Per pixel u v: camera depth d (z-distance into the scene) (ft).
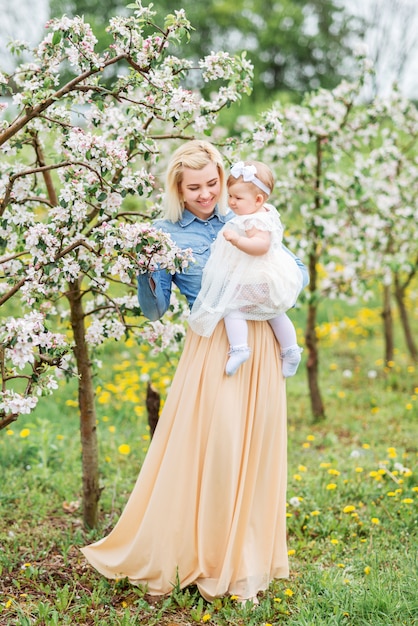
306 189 17.03
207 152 9.61
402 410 19.34
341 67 73.51
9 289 9.89
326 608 9.30
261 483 9.78
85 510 12.02
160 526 9.50
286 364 9.89
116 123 10.77
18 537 11.70
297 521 12.20
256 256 9.25
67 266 9.18
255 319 9.45
